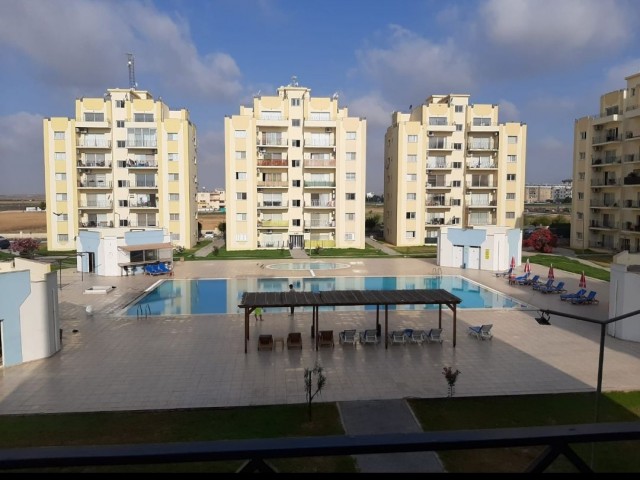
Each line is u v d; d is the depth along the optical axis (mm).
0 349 21266
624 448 13164
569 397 17641
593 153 63562
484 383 19047
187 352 22938
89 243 46531
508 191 70312
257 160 65938
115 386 18891
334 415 16312
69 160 64562
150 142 65625
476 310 31250
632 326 24438
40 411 16703
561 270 47344
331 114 67688
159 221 66625
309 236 68688
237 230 66125
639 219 58156
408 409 16703
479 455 12867
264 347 23094
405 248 68188
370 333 23891
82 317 29688
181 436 14867
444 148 69875
